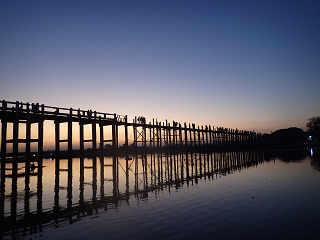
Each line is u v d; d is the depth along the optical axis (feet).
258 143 258.16
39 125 62.13
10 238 18.75
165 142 143.95
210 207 26.20
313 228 19.51
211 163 86.02
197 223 21.13
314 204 26.63
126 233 19.15
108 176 54.60
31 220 23.12
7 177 54.08
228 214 23.59
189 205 27.27
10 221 22.89
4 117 56.59
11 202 30.48
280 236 18.04
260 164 75.00
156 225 20.85
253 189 35.70
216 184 41.04
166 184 42.63
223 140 195.93
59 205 28.68
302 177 45.60
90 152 142.10
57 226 21.30
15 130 56.80
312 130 320.29
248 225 20.45
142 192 35.65
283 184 39.04
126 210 25.81
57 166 71.56
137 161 104.12
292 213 23.58
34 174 59.26
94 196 33.42
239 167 68.85
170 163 89.76
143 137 116.67
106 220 22.59
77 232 19.74
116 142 95.50
